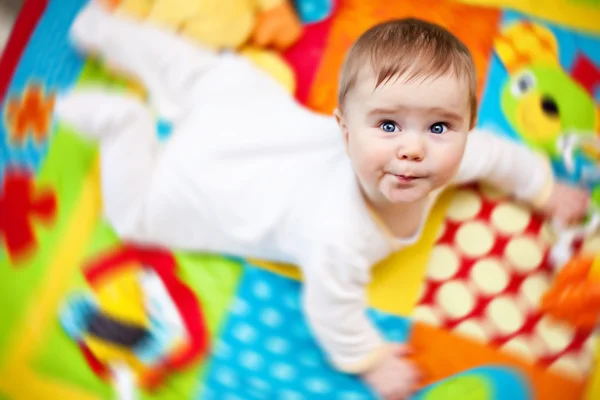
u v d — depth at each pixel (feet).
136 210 3.03
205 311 3.01
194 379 2.93
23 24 3.49
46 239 3.12
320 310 2.73
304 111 3.03
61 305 3.04
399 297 2.98
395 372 2.87
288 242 2.81
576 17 3.45
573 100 3.22
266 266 3.04
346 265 2.63
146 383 2.93
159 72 3.27
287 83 3.30
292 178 2.81
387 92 2.19
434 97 2.16
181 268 3.08
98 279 3.05
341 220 2.62
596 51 3.39
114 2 3.38
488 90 3.22
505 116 3.17
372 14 3.37
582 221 3.09
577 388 2.87
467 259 3.03
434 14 3.36
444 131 2.25
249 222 2.87
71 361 2.97
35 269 3.09
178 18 3.33
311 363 2.91
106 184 3.03
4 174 3.22
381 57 2.21
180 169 2.93
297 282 3.01
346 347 2.80
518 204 3.10
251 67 3.20
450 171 2.31
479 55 3.28
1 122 3.32
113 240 3.13
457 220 3.08
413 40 2.21
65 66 3.38
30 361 2.99
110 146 3.05
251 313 2.99
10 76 3.41
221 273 3.06
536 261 3.03
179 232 3.02
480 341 2.93
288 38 3.36
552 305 2.97
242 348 2.95
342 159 2.74
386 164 2.29
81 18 3.33
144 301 3.02
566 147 3.15
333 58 3.33
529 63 3.27
